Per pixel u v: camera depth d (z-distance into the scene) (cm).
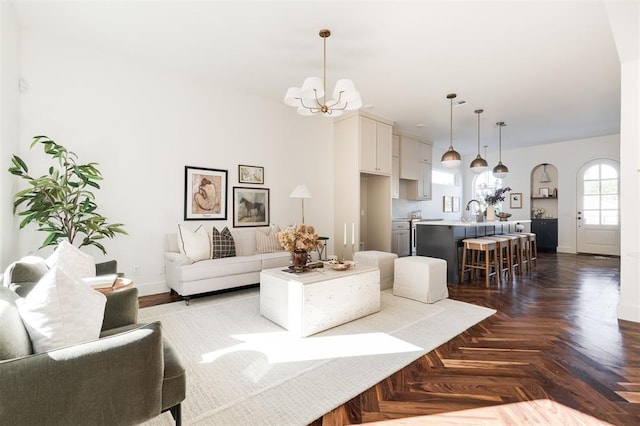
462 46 328
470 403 170
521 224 691
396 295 383
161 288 392
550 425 152
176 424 133
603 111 539
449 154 498
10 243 282
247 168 473
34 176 315
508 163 865
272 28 300
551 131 673
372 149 554
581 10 267
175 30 306
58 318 117
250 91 466
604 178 716
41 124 318
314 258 458
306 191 469
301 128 539
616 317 304
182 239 362
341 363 214
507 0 255
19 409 94
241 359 219
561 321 294
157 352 120
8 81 274
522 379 194
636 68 287
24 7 275
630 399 172
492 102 495
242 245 430
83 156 342
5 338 100
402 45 327
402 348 237
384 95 467
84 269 217
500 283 449
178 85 407
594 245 729
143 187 381
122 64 365
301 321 257
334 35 310
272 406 167
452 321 294
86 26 302
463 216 949
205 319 297
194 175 420
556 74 396
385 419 158
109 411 109
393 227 642
